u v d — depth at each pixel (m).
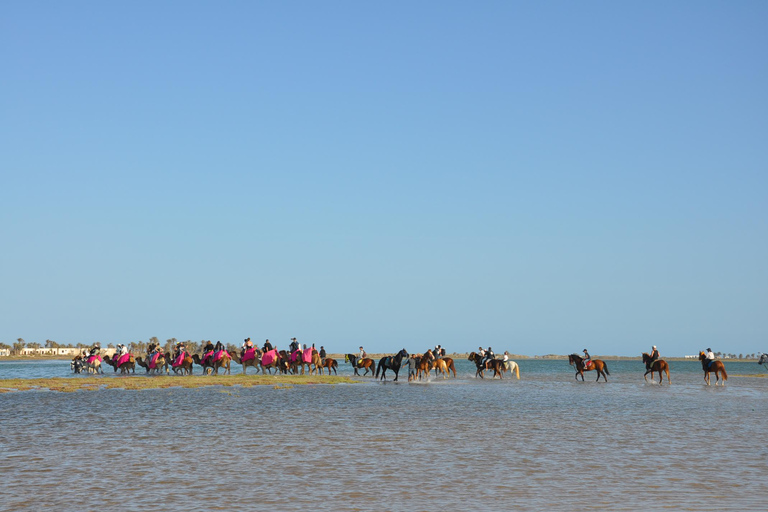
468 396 36.53
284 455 16.69
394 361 53.91
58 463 15.66
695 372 90.94
